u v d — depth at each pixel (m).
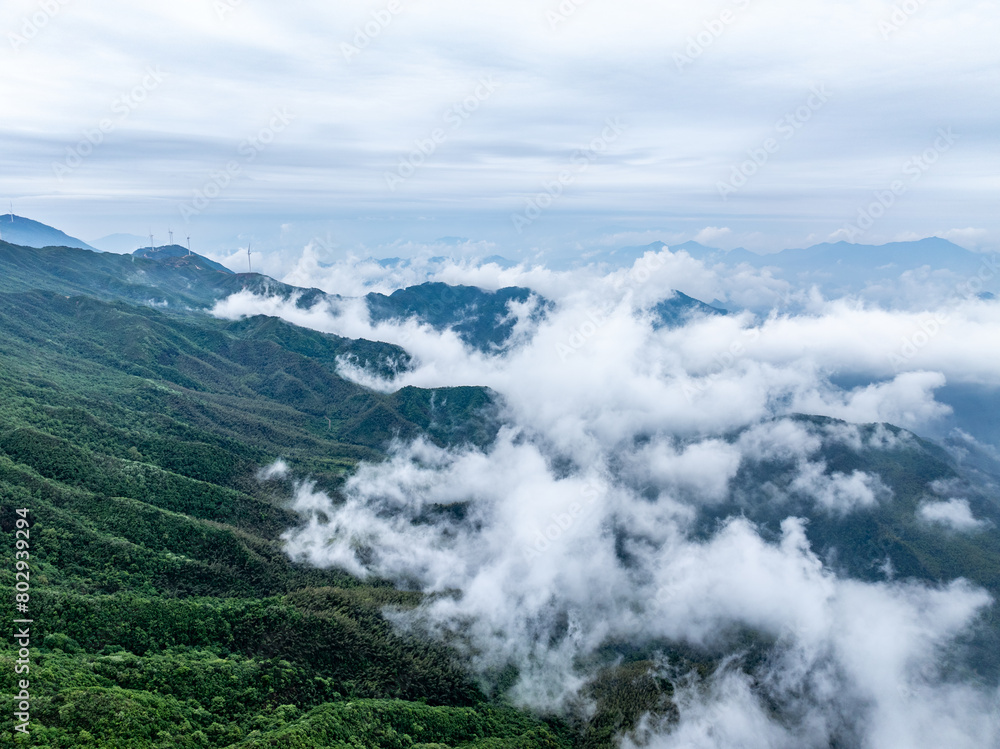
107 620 116.25
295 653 131.88
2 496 137.12
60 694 92.19
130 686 103.81
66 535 134.75
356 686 133.00
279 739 98.25
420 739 122.94
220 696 110.44
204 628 126.50
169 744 91.69
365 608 160.88
